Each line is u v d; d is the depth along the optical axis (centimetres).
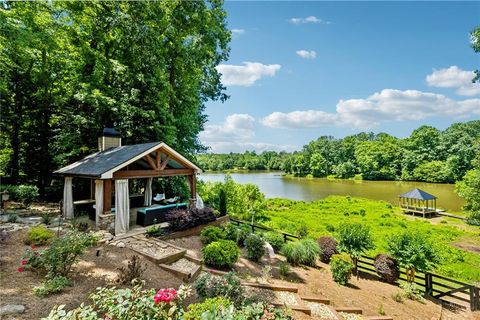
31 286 512
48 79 1625
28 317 405
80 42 1546
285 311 430
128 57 1661
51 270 546
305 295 734
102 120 1570
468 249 1647
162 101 1644
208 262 816
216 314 302
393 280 1040
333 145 8131
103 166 999
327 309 660
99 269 648
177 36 1786
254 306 343
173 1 1703
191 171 1305
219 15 1953
